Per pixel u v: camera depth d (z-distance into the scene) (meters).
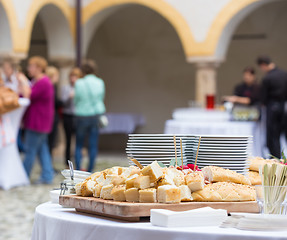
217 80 14.87
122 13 14.97
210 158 2.65
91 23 12.53
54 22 12.24
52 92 7.71
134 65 15.48
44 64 7.64
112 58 15.56
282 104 8.33
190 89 15.22
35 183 7.87
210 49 11.68
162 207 2.10
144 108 15.48
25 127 7.70
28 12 10.85
